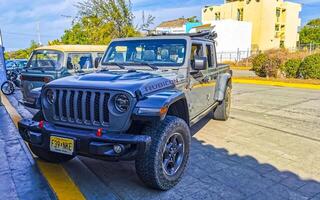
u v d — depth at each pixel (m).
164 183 3.34
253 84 15.20
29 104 4.01
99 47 8.83
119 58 4.90
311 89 12.89
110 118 3.06
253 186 3.54
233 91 12.37
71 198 3.22
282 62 16.45
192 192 3.38
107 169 4.02
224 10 52.53
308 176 3.85
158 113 2.95
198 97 4.84
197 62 4.30
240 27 41.38
